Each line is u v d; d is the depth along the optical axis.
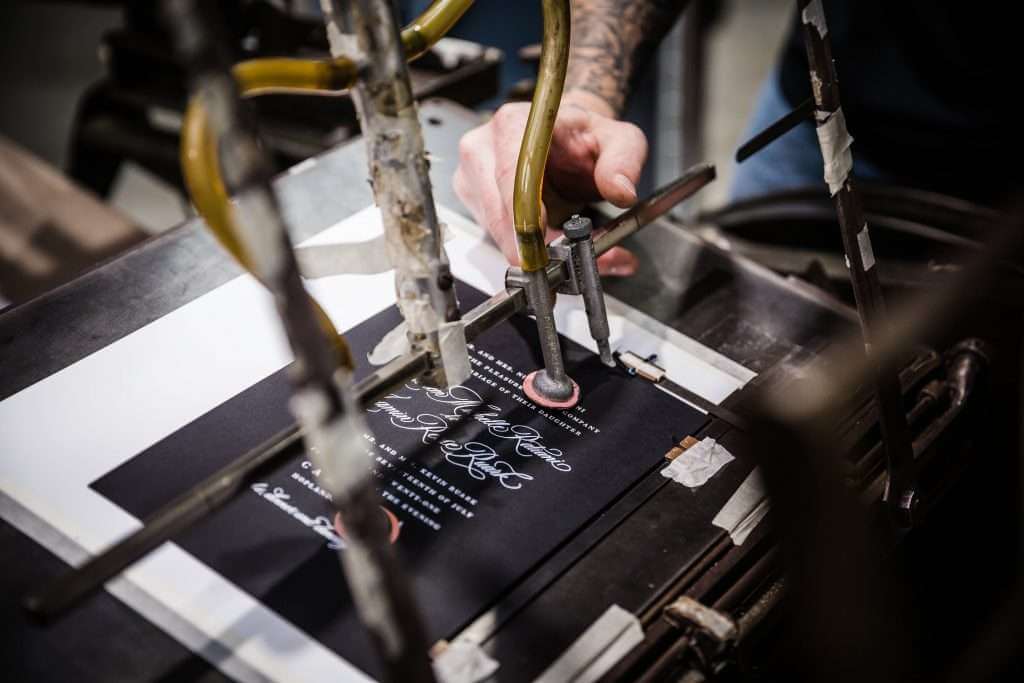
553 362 0.70
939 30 1.32
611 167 0.80
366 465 0.44
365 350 0.73
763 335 0.79
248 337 0.73
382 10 0.51
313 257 0.79
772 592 0.62
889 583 0.48
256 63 0.49
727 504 0.65
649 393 0.72
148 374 0.70
